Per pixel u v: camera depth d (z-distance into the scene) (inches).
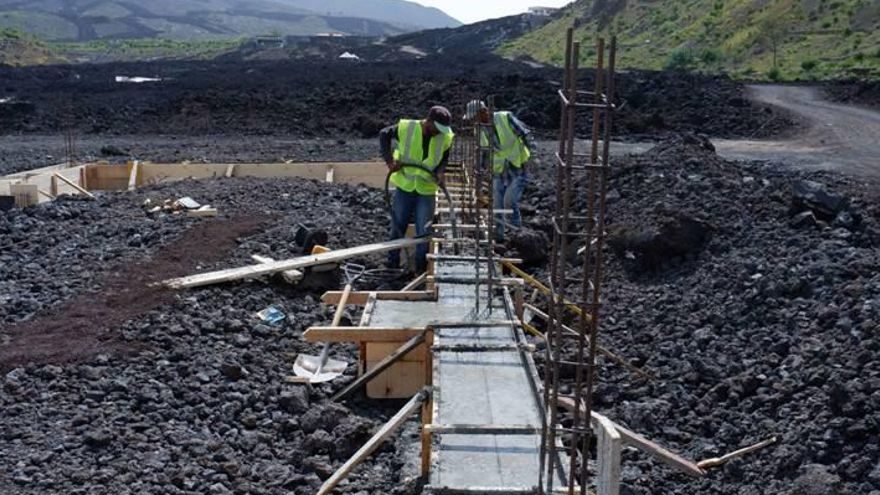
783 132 852.0
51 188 551.8
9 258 371.6
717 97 999.0
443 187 361.1
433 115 354.6
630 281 372.5
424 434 202.1
